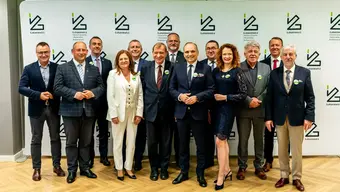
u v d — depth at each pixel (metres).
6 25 4.43
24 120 4.82
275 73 3.54
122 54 3.69
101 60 4.17
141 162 4.29
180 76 3.60
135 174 4.06
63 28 4.48
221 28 4.50
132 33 4.51
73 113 3.67
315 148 4.62
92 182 3.80
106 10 4.46
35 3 4.43
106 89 4.12
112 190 3.58
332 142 4.61
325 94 4.54
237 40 4.51
